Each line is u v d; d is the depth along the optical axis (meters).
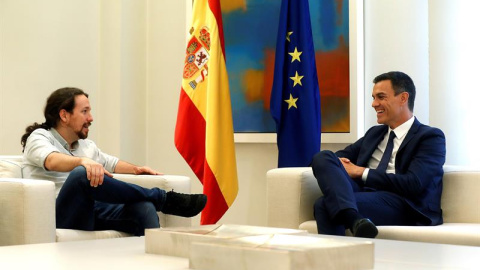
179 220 3.01
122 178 3.00
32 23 4.38
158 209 2.82
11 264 1.09
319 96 3.80
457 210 3.01
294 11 3.83
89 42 4.58
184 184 3.00
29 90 4.37
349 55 3.90
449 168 3.10
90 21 4.59
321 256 0.98
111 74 4.55
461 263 1.13
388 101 3.21
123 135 4.52
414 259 1.18
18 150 4.34
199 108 3.85
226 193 3.73
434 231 2.52
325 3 3.98
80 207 2.66
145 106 4.68
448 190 3.06
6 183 2.38
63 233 2.52
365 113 3.93
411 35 3.79
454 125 3.59
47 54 4.42
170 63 4.60
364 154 3.29
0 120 4.30
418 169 2.96
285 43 3.83
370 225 2.55
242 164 4.29
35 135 2.99
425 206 2.93
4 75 4.31
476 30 3.54
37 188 2.38
